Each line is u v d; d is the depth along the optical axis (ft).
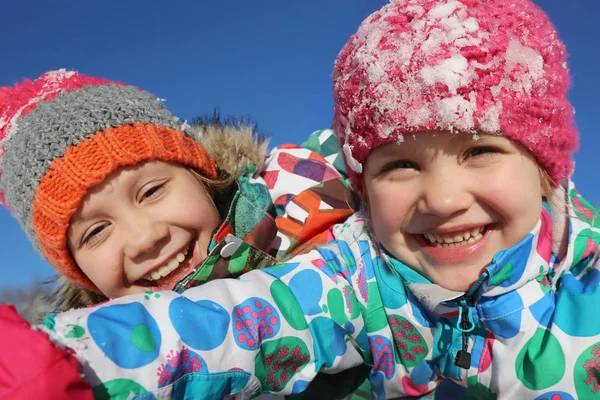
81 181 1.50
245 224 1.76
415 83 1.15
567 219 1.35
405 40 1.18
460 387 1.49
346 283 1.50
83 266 1.64
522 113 1.16
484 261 1.27
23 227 1.71
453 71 1.12
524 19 1.20
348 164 1.45
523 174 1.20
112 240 1.59
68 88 1.69
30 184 1.54
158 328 1.08
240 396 1.21
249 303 1.27
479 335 1.34
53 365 0.84
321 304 1.42
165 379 1.02
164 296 1.16
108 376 0.96
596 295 1.26
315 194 1.95
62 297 1.95
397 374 1.49
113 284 1.63
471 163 1.18
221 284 1.28
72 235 1.58
